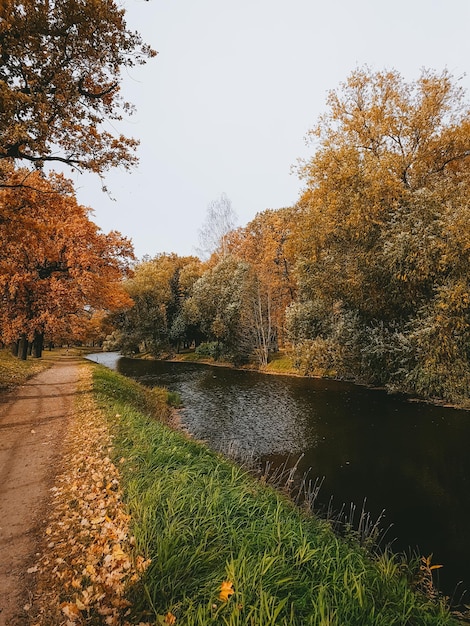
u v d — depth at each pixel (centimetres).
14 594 331
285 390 2288
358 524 725
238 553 358
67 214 2234
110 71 1022
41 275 2447
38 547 412
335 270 1920
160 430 881
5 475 634
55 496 544
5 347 3978
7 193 1130
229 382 2783
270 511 511
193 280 5831
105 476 571
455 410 1535
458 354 1443
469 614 462
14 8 773
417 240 1442
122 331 6231
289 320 3158
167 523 397
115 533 395
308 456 1122
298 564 361
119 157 1127
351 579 348
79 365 2897
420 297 1614
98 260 2500
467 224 1305
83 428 892
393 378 1884
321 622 260
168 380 2994
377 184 1638
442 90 1738
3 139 840
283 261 3894
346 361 2294
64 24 866
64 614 288
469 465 999
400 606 333
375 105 1847
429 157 1769
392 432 1304
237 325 4053
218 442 1286
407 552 633
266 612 269
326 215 1880
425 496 841
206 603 293
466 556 619
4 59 829
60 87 905
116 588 309
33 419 1035
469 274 1345
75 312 2741
